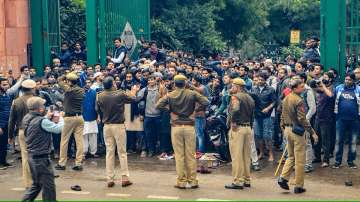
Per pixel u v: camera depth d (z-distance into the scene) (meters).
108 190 10.35
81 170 12.18
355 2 14.45
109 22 16.81
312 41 15.28
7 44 16.94
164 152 13.44
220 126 12.59
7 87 12.97
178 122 10.37
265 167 12.19
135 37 16.72
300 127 9.87
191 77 14.01
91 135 13.52
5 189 10.62
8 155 14.05
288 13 44.75
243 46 40.47
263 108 12.69
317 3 44.56
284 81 12.80
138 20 18.17
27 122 8.75
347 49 14.52
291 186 10.61
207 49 30.17
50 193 8.80
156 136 13.76
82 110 12.55
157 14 30.05
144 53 17.22
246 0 35.09
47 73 15.07
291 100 9.91
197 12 30.58
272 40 45.38
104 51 16.50
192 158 10.45
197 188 10.45
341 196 9.76
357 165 12.28
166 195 9.91
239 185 10.34
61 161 12.24
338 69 14.35
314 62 13.93
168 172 11.86
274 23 45.34
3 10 16.86
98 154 13.83
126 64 15.33
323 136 12.13
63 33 23.16
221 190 10.28
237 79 10.49
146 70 14.03
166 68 15.12
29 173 10.35
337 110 12.00
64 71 15.06
